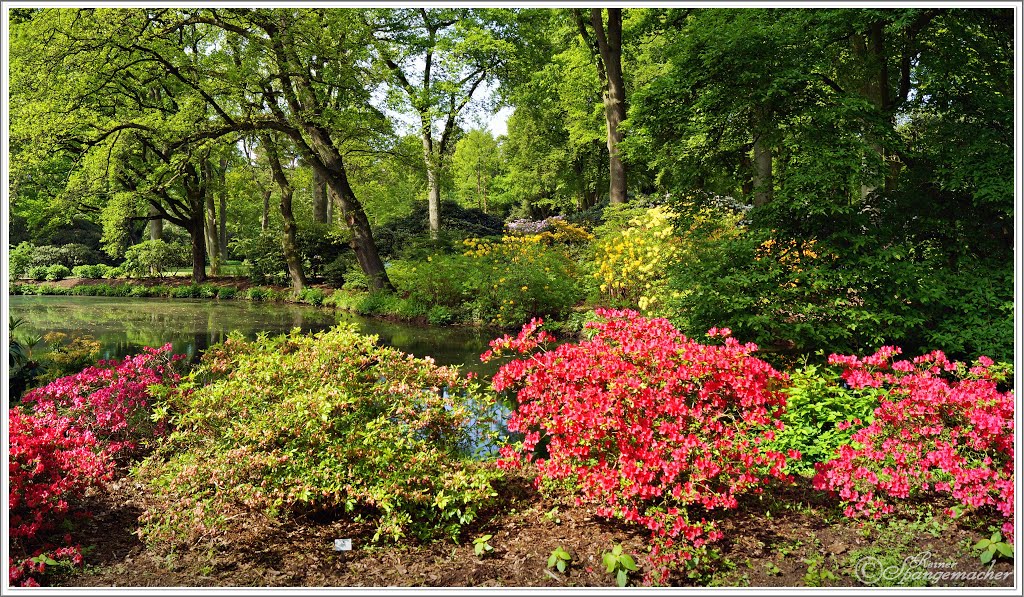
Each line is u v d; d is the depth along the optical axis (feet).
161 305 63.16
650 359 11.55
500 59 69.72
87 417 15.53
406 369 15.07
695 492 10.70
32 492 10.71
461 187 137.18
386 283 59.77
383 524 11.39
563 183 97.35
